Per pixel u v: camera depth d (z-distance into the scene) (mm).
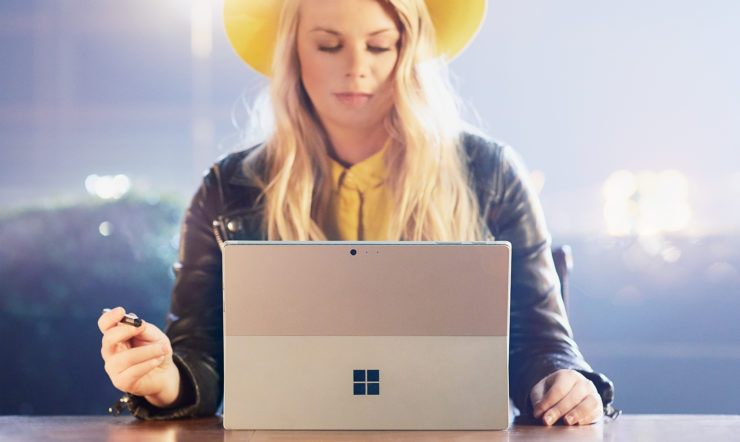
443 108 2455
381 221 2443
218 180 2430
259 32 2461
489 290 1373
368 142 2441
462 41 2447
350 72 2418
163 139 3383
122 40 3336
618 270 3553
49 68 3414
